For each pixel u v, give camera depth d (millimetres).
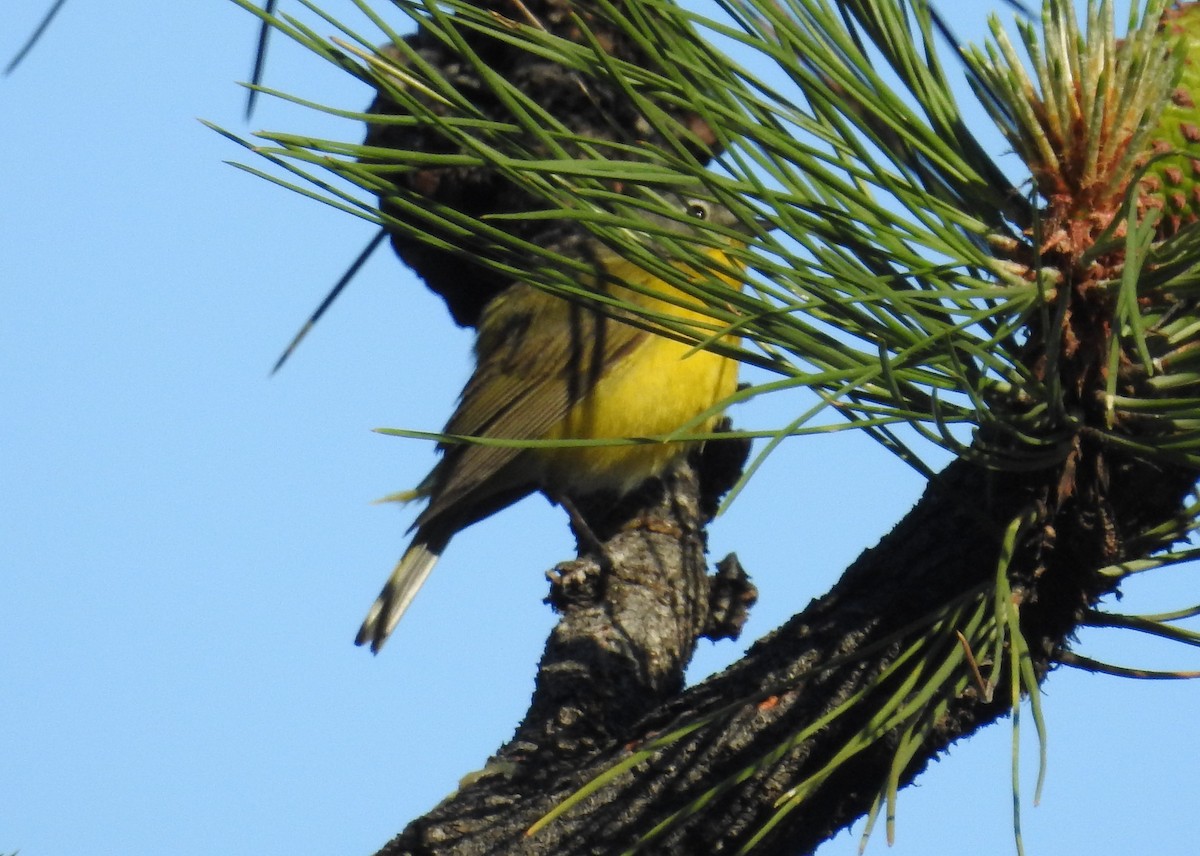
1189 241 4066
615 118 8102
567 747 6891
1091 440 4555
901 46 4426
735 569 8695
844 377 3865
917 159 4527
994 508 4879
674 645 7957
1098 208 4336
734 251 4184
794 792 4328
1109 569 4938
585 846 5480
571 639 7699
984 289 4098
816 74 4379
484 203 8383
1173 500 4727
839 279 4105
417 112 3941
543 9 7875
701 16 4203
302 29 4035
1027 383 4332
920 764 5176
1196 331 4359
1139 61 4387
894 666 4594
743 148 4270
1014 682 4031
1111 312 4340
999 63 4410
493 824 5793
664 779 5453
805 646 5402
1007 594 4238
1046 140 4359
